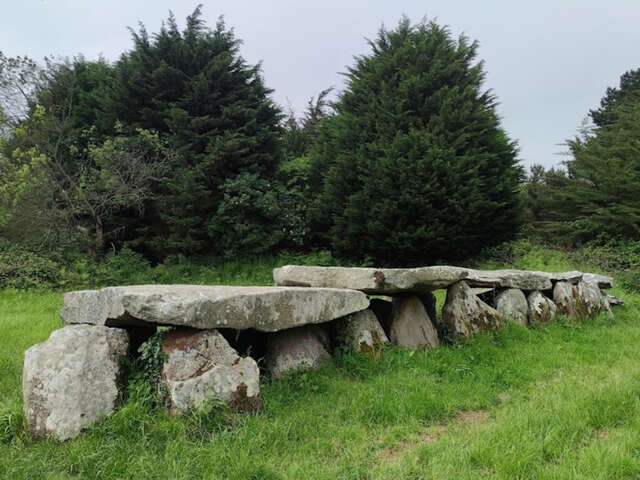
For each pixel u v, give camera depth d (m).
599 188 15.06
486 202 11.45
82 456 2.71
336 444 3.05
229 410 3.22
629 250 13.05
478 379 4.45
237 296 3.70
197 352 3.40
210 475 2.56
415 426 3.35
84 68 16.42
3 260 10.27
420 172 10.93
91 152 12.57
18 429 3.12
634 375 4.41
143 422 3.02
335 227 12.52
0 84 12.91
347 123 13.21
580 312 7.32
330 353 4.84
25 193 11.84
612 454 2.74
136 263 11.97
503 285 6.75
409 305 5.53
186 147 12.71
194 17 14.05
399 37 13.85
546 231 15.54
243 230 12.32
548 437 2.96
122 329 3.61
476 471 2.63
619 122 17.06
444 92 12.27
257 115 13.97
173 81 13.35
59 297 9.04
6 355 4.91
